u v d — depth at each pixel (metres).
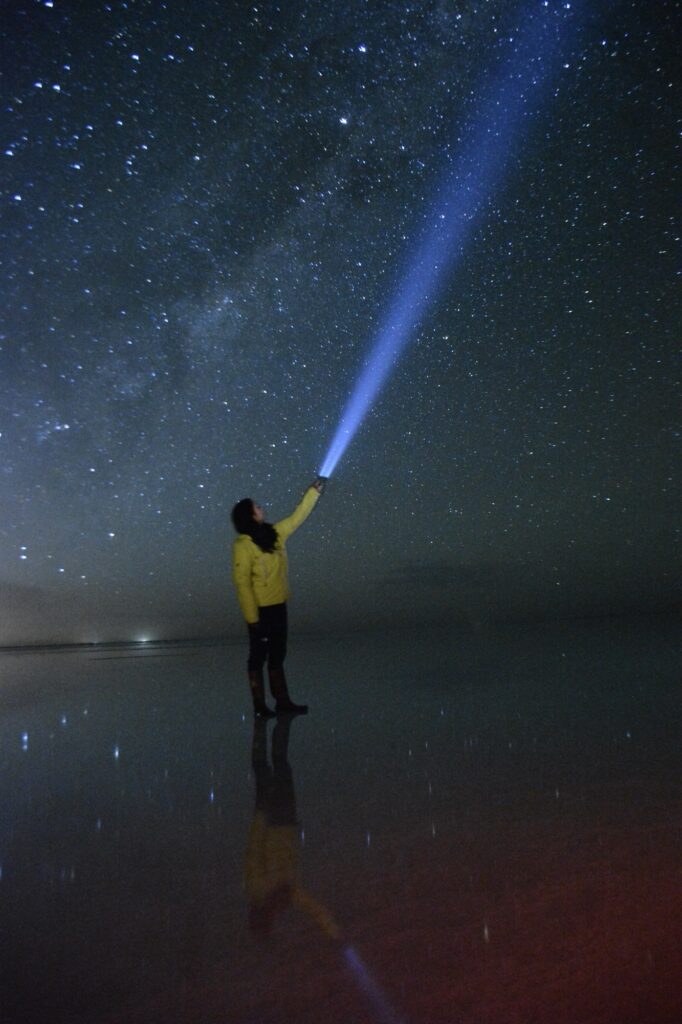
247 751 3.49
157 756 3.46
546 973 1.30
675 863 1.79
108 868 1.97
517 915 1.54
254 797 2.66
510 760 3.03
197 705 5.04
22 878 1.91
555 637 8.63
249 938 1.50
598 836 2.03
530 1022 1.15
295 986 1.30
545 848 1.95
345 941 1.46
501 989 1.25
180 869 1.94
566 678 5.34
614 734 3.43
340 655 7.76
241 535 4.76
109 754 3.53
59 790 2.87
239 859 2.00
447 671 6.06
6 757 3.52
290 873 1.87
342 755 3.30
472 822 2.22
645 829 2.07
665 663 5.90
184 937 1.52
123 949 1.48
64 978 1.37
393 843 2.06
